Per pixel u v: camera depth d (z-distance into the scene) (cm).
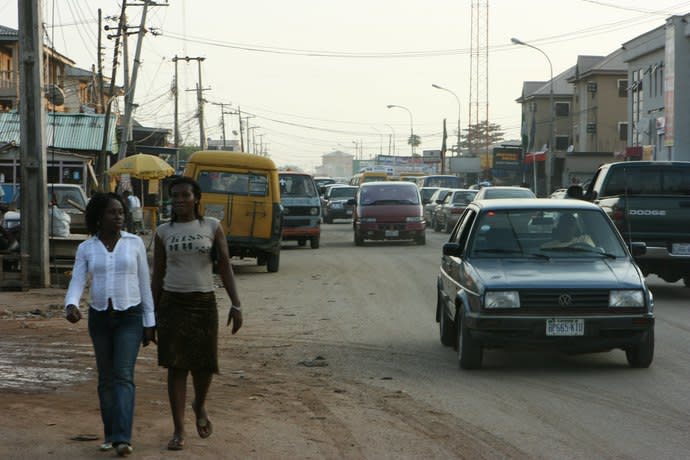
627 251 1190
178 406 761
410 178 7362
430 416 888
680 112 6094
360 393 998
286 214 3381
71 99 8638
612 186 1955
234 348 1304
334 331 1460
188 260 758
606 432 823
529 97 11156
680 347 1276
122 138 4275
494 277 1094
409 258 2934
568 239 1198
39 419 864
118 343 741
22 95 2058
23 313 1672
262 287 2122
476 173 10194
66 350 1279
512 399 961
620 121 9788
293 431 827
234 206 2419
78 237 2317
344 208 5422
